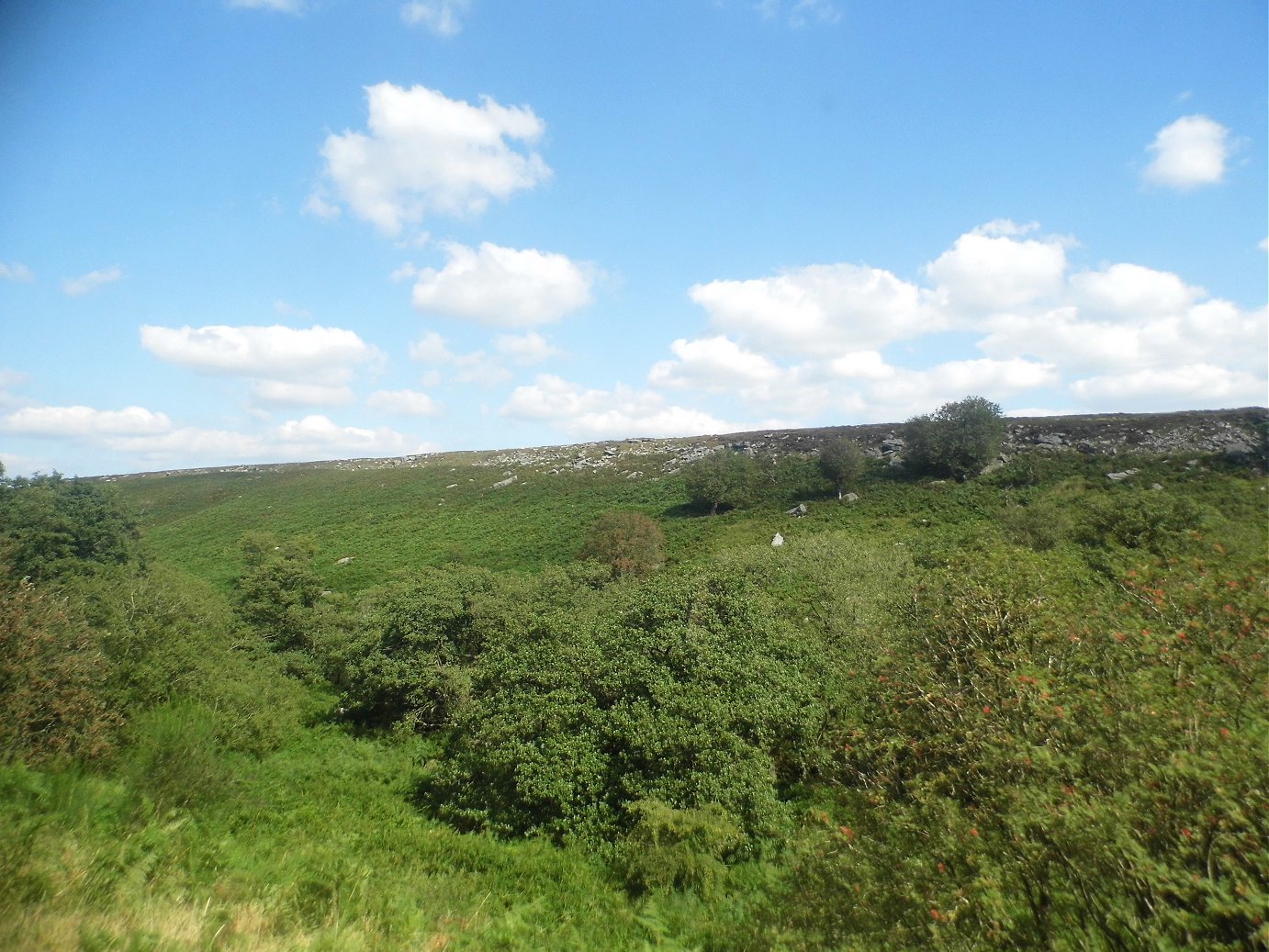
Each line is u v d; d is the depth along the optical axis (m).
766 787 13.59
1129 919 5.28
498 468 84.38
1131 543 23.81
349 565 51.69
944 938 6.25
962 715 8.17
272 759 19.41
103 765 13.63
